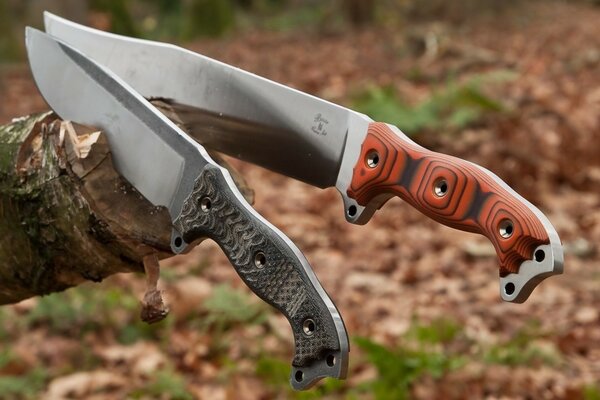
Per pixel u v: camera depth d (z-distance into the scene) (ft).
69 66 5.79
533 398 15.46
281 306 4.55
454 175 4.59
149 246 5.72
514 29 81.61
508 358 16.72
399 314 20.07
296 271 4.53
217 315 19.51
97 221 5.67
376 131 5.07
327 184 5.39
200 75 5.82
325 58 63.26
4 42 61.00
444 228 25.82
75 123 5.73
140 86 6.01
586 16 94.68
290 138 5.50
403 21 87.45
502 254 4.29
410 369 15.52
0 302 6.88
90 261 6.02
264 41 79.92
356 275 22.56
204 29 88.17
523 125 31.65
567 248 23.20
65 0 65.16
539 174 27.84
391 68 52.80
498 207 4.37
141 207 5.68
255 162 5.82
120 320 20.48
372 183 5.06
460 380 15.51
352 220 5.24
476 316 19.48
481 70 48.24
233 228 4.81
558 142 29.86
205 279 22.91
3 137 6.14
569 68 46.98
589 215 25.39
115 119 5.55
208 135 5.94
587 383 15.83
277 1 105.40
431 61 51.26
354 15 86.07
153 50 5.97
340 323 4.37
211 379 17.72
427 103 33.76
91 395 17.44
